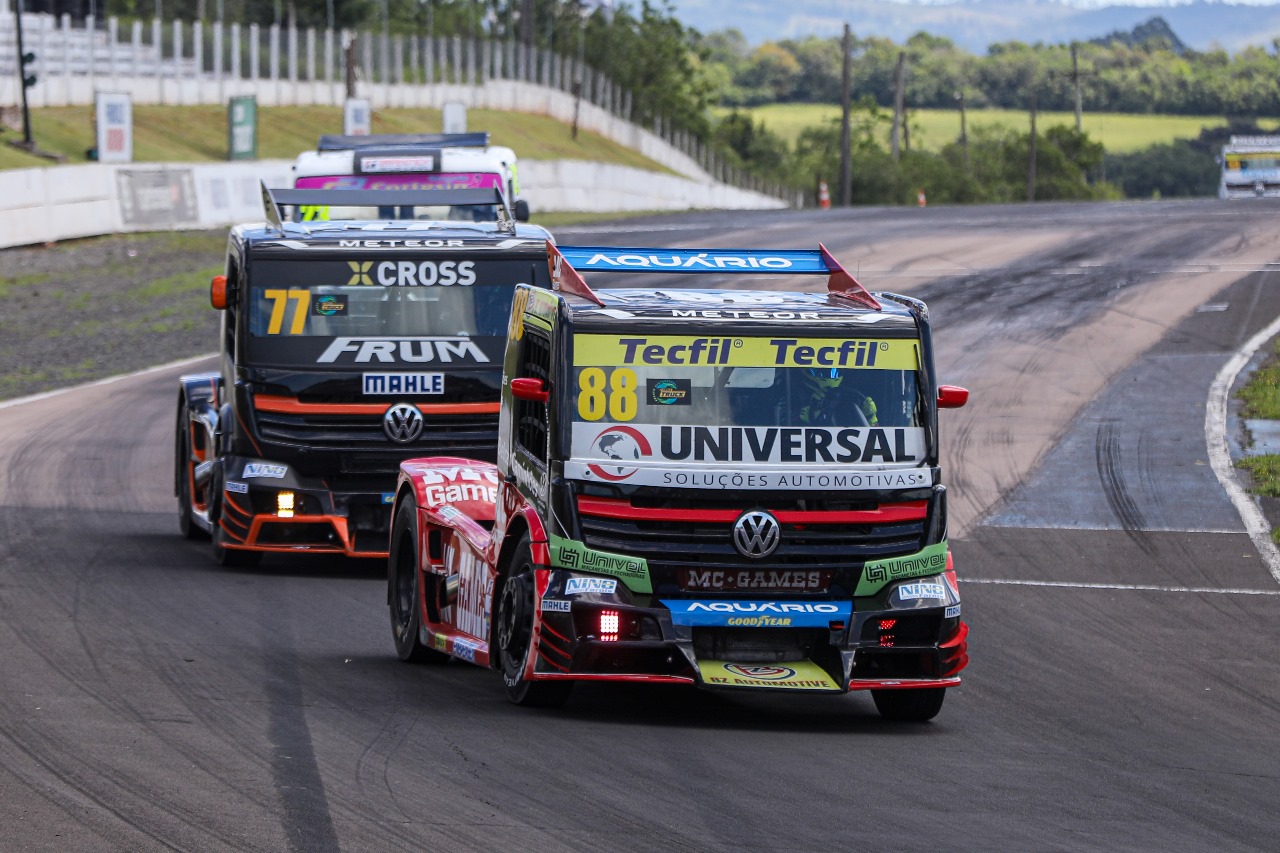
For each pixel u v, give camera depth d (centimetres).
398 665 3372
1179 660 3666
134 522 5319
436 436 4569
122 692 2938
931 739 2847
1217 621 4122
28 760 2425
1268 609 4278
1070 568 4784
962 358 8375
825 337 2934
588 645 2805
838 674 2864
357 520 4556
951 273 11300
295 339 4531
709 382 2892
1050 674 3488
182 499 5144
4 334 9812
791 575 2869
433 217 6028
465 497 3409
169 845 2019
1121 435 6688
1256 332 8812
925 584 2934
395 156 6769
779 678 2841
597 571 2827
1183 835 2255
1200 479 5953
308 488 4512
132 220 14288
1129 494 5784
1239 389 7481
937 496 2945
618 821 2189
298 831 2091
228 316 4684
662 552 2830
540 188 19875
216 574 4438
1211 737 2945
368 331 4562
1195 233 13138
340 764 2445
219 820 2131
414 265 4609
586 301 2948
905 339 2962
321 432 4519
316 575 4522
